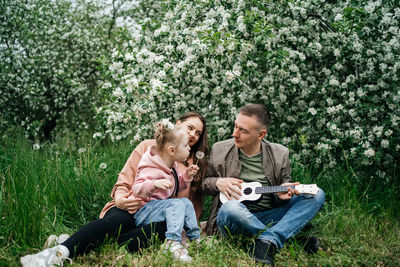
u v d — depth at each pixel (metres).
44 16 5.67
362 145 3.73
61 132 6.32
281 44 3.81
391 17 3.70
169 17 3.83
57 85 5.78
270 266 2.35
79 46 6.13
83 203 3.24
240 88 3.80
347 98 3.95
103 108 3.82
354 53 3.83
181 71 3.55
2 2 5.30
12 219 2.57
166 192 2.64
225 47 3.45
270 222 2.82
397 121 3.71
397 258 2.62
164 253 2.31
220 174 2.95
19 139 4.92
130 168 2.80
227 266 2.29
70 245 2.26
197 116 3.00
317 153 4.13
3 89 5.48
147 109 3.48
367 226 3.10
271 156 2.91
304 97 4.18
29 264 2.12
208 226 2.87
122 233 2.51
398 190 3.73
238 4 3.59
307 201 2.66
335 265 2.47
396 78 3.62
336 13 3.81
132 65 3.59
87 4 6.08
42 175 3.37
